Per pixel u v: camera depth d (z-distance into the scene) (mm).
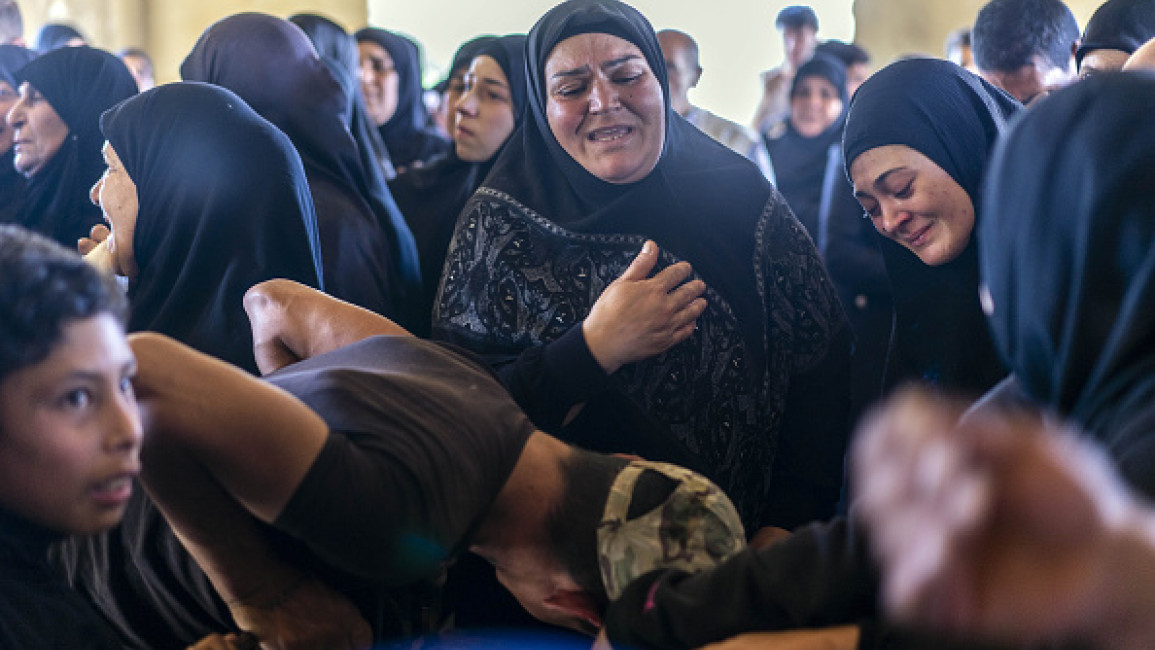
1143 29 2758
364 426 1300
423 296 3043
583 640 1765
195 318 2010
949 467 604
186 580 1458
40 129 3262
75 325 1094
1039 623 604
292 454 1209
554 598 1397
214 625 1487
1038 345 1137
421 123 4703
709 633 1149
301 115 2814
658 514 1342
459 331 2111
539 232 2131
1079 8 6348
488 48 3484
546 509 1371
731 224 2145
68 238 3264
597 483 1375
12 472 1112
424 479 1266
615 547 1329
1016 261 1153
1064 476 598
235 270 2010
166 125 2066
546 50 2111
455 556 1417
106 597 1527
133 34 7629
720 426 2037
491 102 3455
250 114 2129
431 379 1421
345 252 2631
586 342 1907
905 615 646
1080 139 1104
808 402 2152
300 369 1519
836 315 2201
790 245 2186
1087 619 607
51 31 5461
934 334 2260
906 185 2137
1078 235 1084
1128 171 1062
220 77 2832
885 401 2320
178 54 7699
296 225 2072
